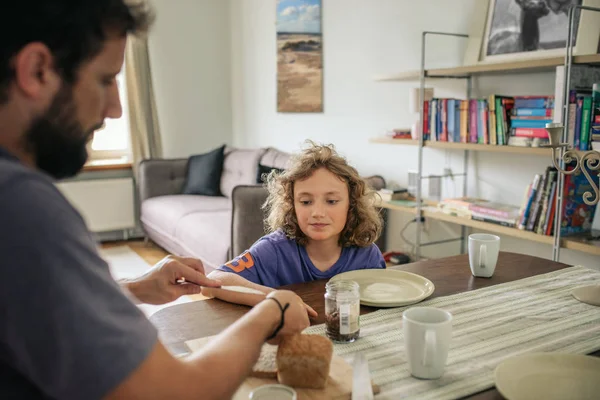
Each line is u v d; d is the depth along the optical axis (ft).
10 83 1.76
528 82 9.39
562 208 7.98
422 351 2.84
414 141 10.53
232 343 2.30
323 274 4.92
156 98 17.37
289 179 4.83
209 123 18.44
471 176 10.64
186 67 17.76
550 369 2.89
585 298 4.07
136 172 16.63
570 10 7.59
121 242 16.53
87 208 16.06
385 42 12.35
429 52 11.23
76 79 1.86
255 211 10.39
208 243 11.41
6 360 1.78
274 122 16.57
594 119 7.48
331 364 2.99
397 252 12.30
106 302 1.81
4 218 1.66
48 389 1.73
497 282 4.59
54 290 1.68
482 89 10.27
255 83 17.28
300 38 14.87
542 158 9.23
